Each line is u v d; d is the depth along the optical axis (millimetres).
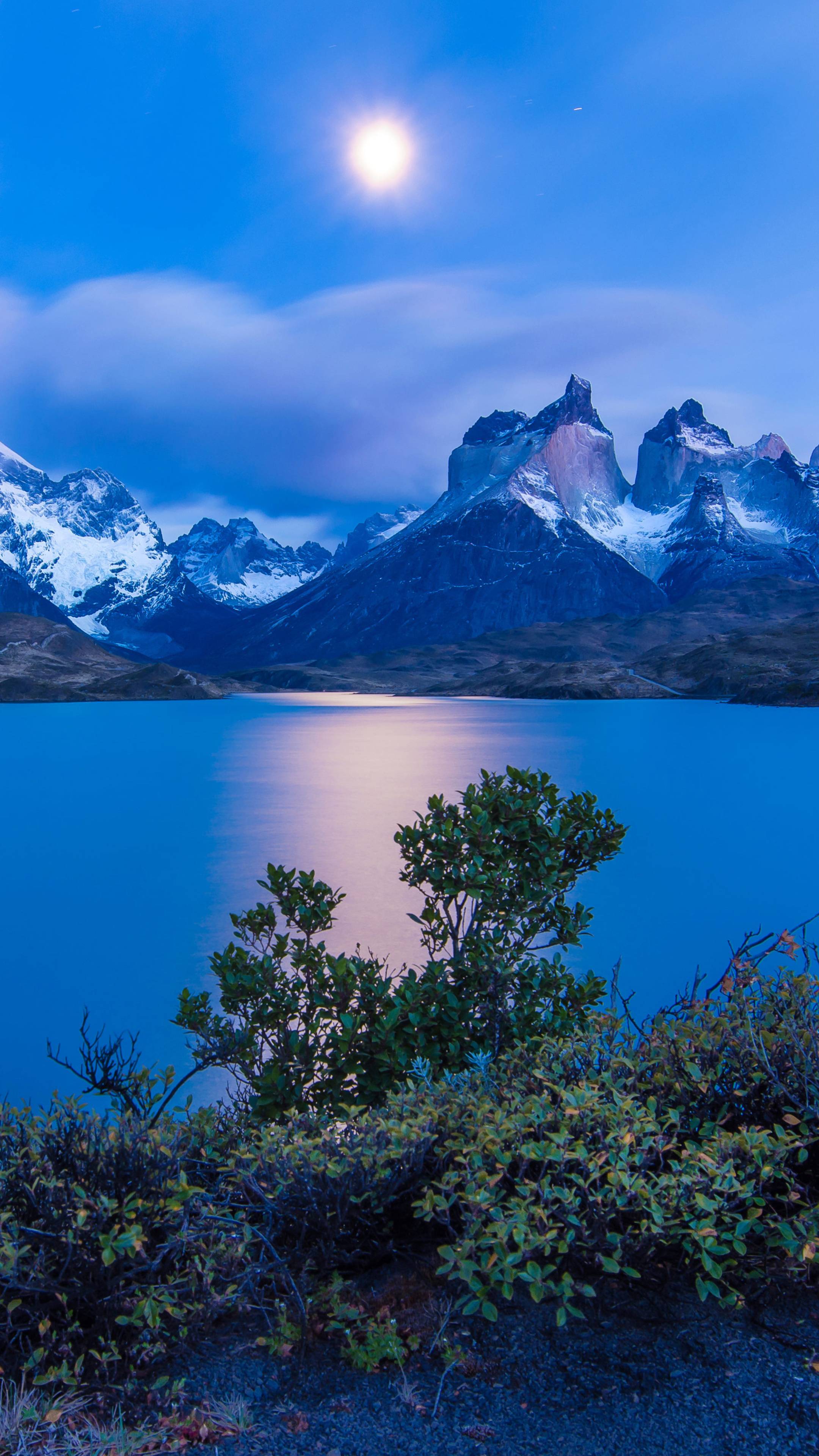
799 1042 3871
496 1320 3012
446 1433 2674
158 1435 2707
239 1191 3848
